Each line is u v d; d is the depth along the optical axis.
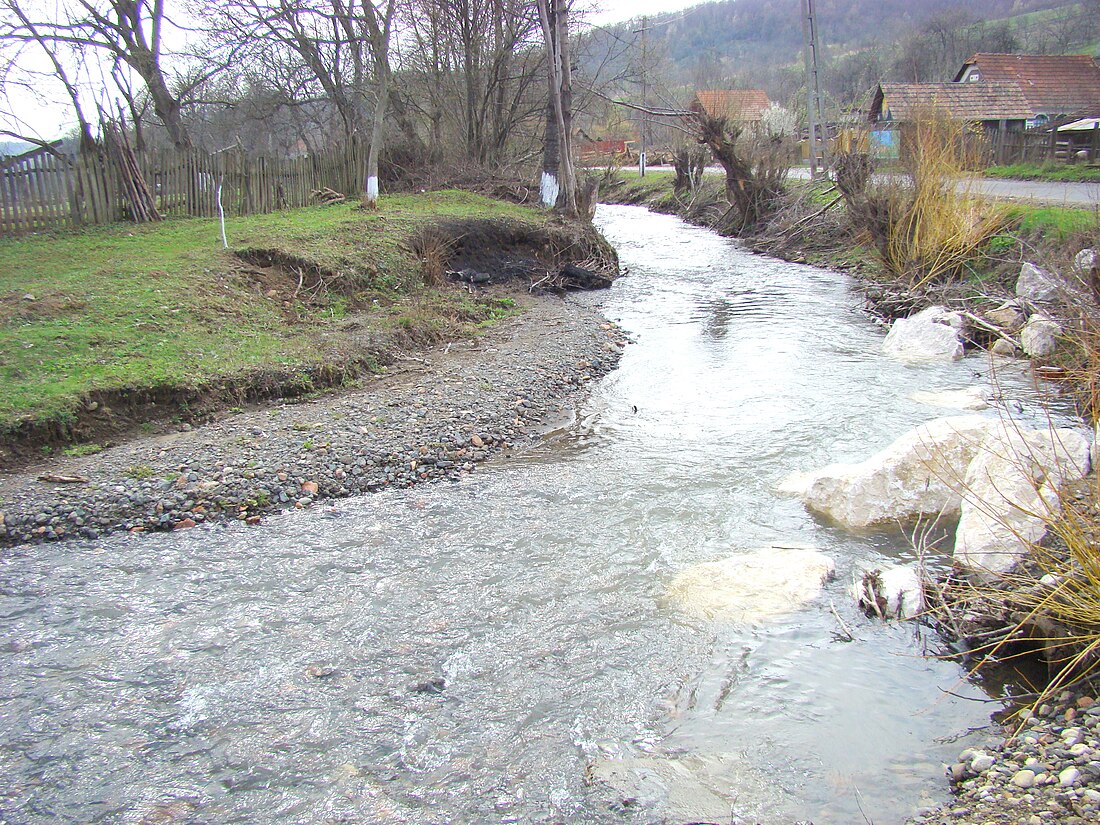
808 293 16.66
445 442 8.30
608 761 3.96
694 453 8.13
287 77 25.02
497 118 29.34
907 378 10.41
